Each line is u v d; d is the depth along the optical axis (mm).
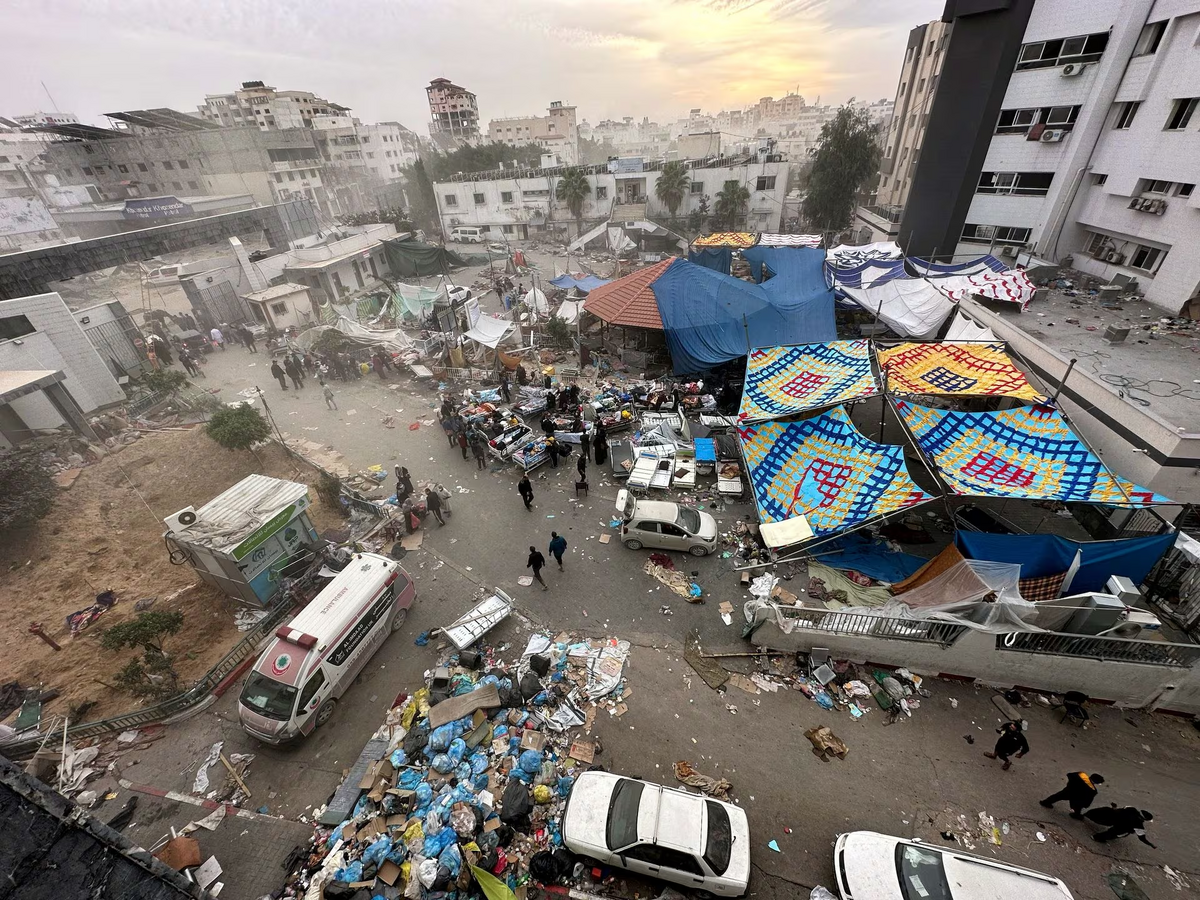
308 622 12203
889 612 12359
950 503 14188
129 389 27875
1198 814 10172
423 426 23938
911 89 51062
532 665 12578
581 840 9047
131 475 20938
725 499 18328
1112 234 26156
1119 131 25422
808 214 52906
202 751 11414
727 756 11000
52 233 48156
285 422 24781
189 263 35656
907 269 30016
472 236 62688
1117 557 12414
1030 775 10734
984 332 20641
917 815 10078
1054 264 28672
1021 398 15695
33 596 15547
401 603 14102
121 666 13344
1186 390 16109
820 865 9352
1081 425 16891
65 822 4684
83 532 17953
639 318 26281
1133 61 24391
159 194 63781
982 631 11688
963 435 15305
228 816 10211
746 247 43062
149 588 15859
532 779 10414
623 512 16766
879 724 11641
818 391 18109
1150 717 11969
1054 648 11781
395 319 36031
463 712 11414
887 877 8547
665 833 8852
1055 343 19922
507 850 9430
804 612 12578
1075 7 26141
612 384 26125
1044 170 29094
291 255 40250
